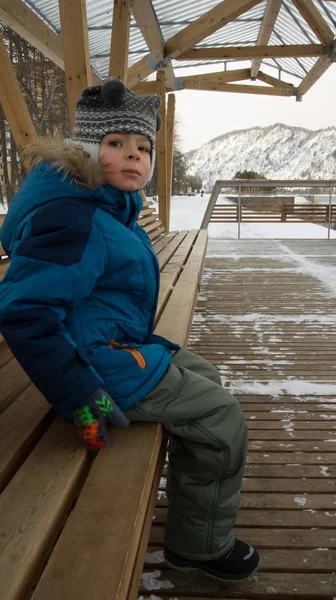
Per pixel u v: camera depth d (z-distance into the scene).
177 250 5.75
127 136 1.34
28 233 1.16
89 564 0.87
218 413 1.36
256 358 3.63
